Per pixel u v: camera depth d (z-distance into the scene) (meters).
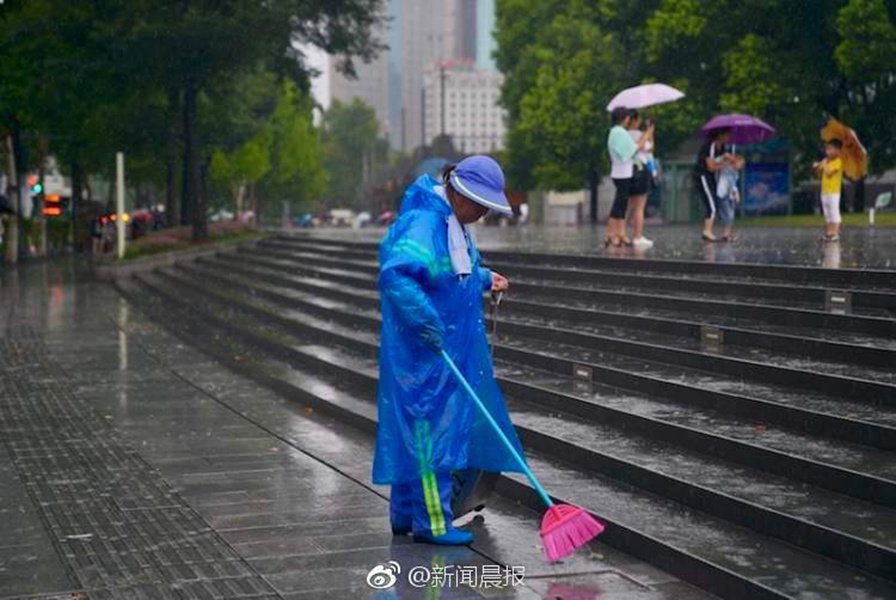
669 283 12.61
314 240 26.62
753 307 10.59
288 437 10.52
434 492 6.76
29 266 39.88
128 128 36.78
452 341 6.80
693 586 6.05
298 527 7.39
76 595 6.05
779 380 8.70
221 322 18.97
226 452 9.90
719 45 35.69
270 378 13.59
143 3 31.02
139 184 69.25
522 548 6.81
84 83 33.91
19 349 17.31
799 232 22.41
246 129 50.06
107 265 30.95
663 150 41.34
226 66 32.75
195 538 7.15
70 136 44.53
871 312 9.88
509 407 9.80
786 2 32.88
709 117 37.38
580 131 47.50
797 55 33.78
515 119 62.12
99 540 7.14
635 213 18.00
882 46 30.31
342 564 6.57
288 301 19.19
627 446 8.12
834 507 6.39
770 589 5.51
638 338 10.84
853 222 27.56
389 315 6.86
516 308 13.55
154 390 13.46
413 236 6.74
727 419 8.24
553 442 8.52
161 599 5.98
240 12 30.94
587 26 49.78
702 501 6.91
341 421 11.32
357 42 35.44
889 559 5.59
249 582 6.25
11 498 8.27
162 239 33.56
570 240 22.12
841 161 17.53
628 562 6.50
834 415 7.45
